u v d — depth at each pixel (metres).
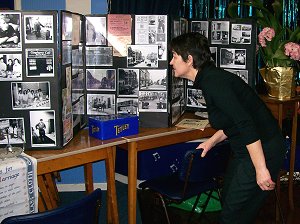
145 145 2.65
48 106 2.25
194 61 2.01
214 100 1.91
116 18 2.71
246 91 1.98
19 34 2.15
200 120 3.02
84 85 2.79
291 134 3.47
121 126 2.59
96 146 2.39
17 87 2.20
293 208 3.30
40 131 2.26
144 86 2.78
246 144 1.89
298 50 2.96
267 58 3.16
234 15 3.24
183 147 3.74
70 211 1.59
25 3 3.34
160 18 2.70
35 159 2.11
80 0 3.41
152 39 2.72
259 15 3.15
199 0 3.56
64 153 2.24
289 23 3.61
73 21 2.48
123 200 3.45
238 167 2.04
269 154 1.99
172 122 2.86
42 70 2.21
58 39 2.20
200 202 3.21
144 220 3.08
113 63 2.76
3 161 2.04
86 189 3.08
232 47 3.06
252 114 1.98
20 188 2.05
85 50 2.75
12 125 2.22
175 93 2.91
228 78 1.93
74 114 2.57
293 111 3.16
